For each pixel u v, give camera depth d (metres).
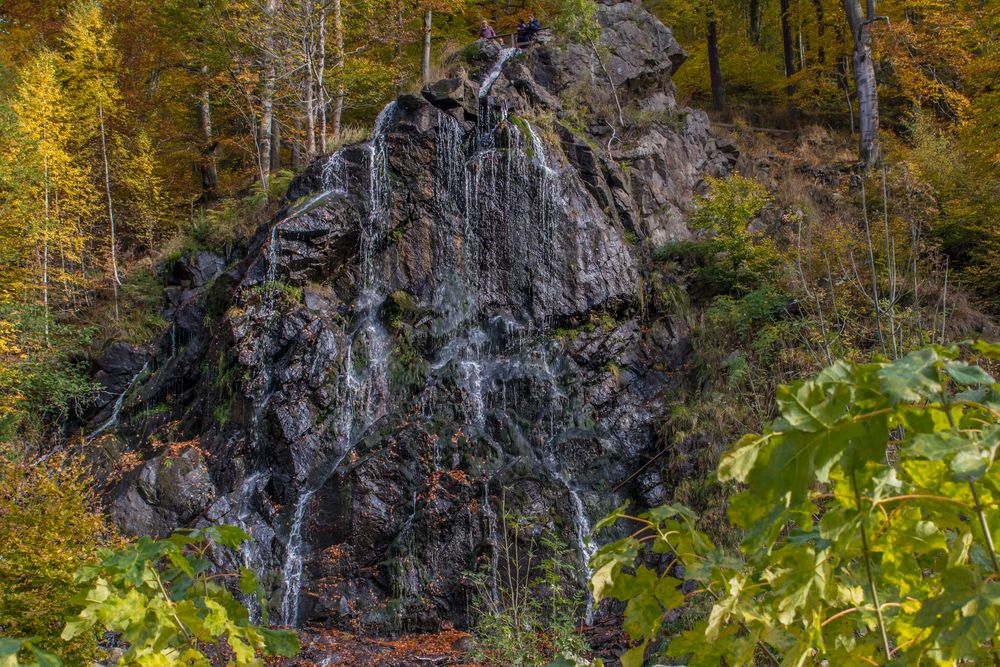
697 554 1.51
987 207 11.48
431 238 11.53
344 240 11.40
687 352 11.14
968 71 13.55
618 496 9.67
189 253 13.63
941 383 1.02
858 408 1.07
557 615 8.17
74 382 12.02
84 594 1.52
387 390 10.47
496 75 13.15
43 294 13.80
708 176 12.30
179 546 1.70
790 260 11.27
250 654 1.54
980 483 1.14
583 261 11.43
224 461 9.84
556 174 11.74
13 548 5.14
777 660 1.59
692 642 1.49
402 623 8.48
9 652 1.25
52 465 6.22
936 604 1.07
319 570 8.92
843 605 1.41
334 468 9.74
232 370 10.37
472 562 8.84
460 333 11.09
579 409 10.37
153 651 1.50
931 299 10.30
